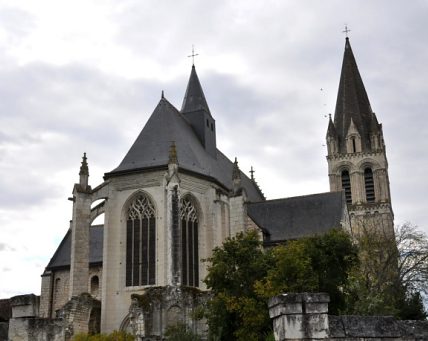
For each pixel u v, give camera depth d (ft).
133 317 140.26
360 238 191.11
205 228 168.45
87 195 161.27
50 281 219.82
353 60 330.95
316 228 193.47
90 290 214.28
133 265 158.61
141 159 171.53
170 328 131.85
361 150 300.20
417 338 46.03
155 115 185.78
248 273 118.73
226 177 198.49
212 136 207.41
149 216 161.68
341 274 125.39
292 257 115.24
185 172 164.86
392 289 159.02
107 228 162.40
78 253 156.04
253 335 106.42
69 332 145.89
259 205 210.79
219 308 114.93
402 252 174.60
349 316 46.21
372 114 308.40
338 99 320.50
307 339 43.47
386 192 292.20
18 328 72.64
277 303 44.75
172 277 146.61
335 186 301.63
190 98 205.98
